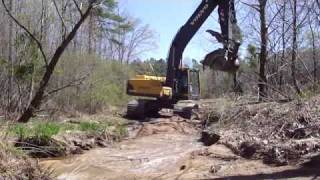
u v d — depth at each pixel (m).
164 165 13.02
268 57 25.20
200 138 18.25
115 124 20.80
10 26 21.61
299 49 24.08
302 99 15.19
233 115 17.56
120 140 17.86
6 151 10.22
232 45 21.19
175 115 24.06
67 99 25.47
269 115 15.17
